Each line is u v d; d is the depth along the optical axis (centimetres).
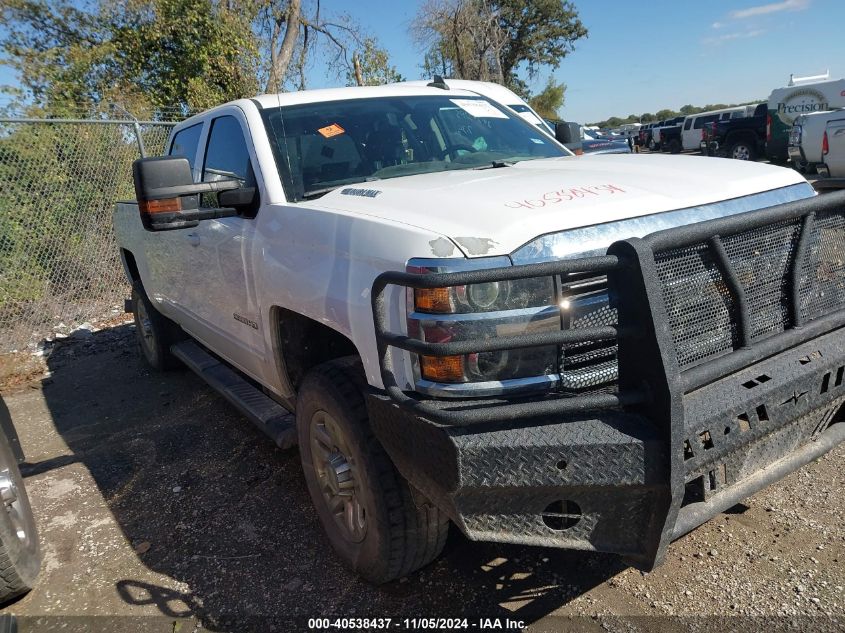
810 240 252
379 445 253
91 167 885
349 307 248
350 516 284
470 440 196
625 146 1952
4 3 1375
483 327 206
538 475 195
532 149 400
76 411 557
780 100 1919
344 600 282
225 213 323
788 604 253
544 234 217
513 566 293
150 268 539
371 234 240
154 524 360
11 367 701
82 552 339
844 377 246
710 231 214
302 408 295
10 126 834
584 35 3722
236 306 363
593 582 278
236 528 347
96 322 847
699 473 209
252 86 1443
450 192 259
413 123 377
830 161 1202
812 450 249
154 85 1395
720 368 217
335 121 359
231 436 468
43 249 849
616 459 195
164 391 580
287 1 1575
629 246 196
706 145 2262
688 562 283
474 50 2348
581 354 217
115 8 1367
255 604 285
